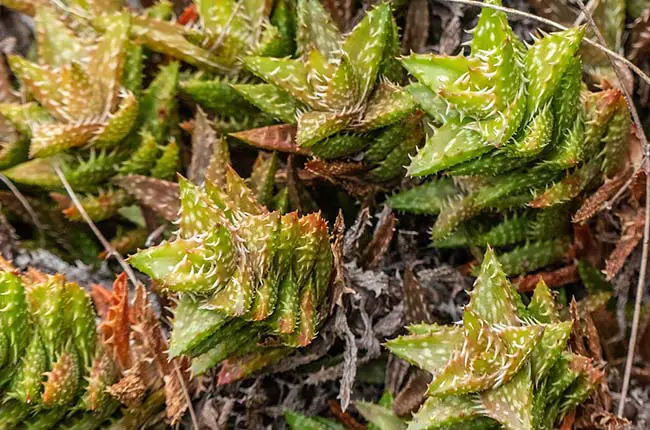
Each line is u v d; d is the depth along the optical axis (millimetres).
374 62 486
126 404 482
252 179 512
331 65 487
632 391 491
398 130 495
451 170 472
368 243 512
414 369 496
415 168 462
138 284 488
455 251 522
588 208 486
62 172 518
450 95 451
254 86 503
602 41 474
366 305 501
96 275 531
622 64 500
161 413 497
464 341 443
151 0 551
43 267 529
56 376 464
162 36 520
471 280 514
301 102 500
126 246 530
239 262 443
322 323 484
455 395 444
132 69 521
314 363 503
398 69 506
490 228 509
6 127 531
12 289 454
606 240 501
